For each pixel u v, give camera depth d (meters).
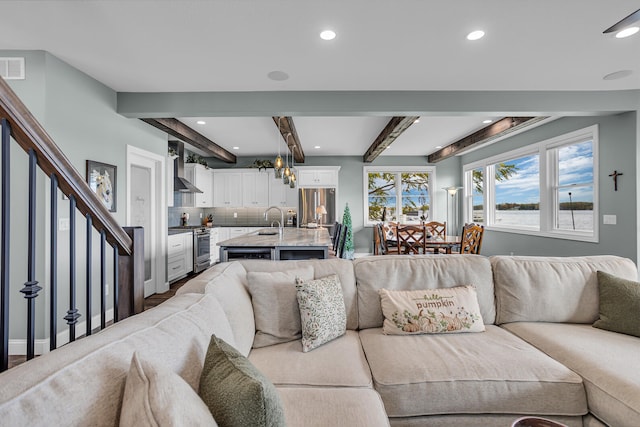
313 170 7.04
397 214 7.48
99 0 1.86
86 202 1.26
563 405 1.33
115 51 2.46
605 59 2.62
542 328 1.83
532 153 4.82
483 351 1.54
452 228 7.35
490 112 3.36
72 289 1.26
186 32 2.21
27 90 2.46
